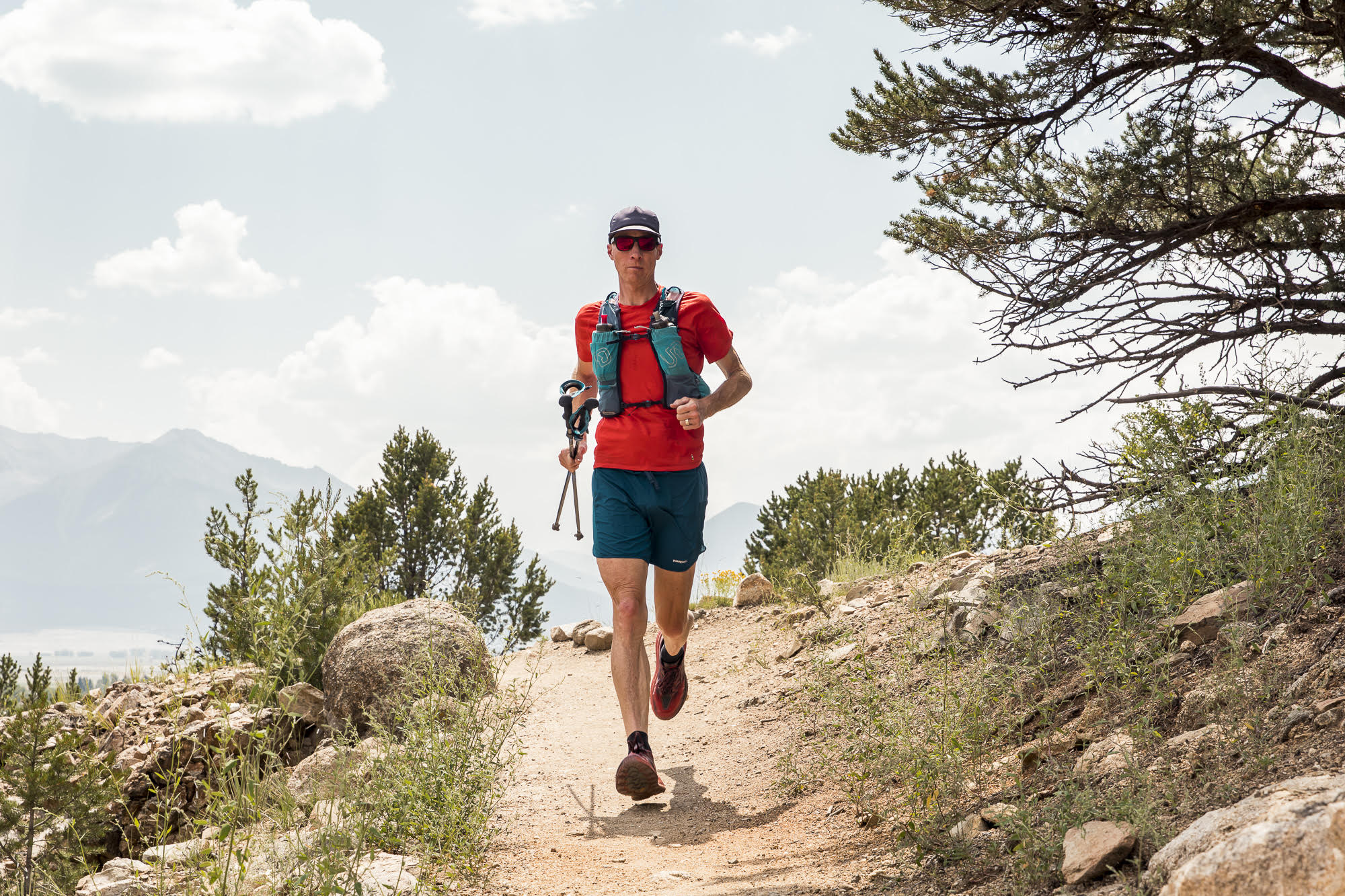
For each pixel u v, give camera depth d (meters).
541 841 3.73
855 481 14.48
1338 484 3.46
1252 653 2.86
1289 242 5.72
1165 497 3.61
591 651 8.17
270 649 5.55
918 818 3.01
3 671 9.50
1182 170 5.46
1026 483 5.21
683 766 4.77
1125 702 3.05
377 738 4.12
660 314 4.23
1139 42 5.62
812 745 4.42
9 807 3.21
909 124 6.27
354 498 18.30
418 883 2.79
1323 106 5.65
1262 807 1.74
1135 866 2.10
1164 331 5.81
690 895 2.85
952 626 4.38
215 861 2.81
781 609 8.06
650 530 4.36
